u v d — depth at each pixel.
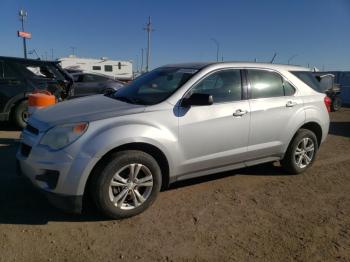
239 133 5.03
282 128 5.54
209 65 5.00
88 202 4.52
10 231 3.84
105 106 4.45
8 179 5.29
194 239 3.83
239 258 3.52
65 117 4.12
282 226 4.20
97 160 3.89
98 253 3.51
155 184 4.32
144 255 3.51
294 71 5.94
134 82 5.50
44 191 3.93
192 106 4.59
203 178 5.64
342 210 4.70
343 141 9.20
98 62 42.81
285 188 5.40
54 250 3.53
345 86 25.56
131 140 4.04
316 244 3.83
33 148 4.04
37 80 9.20
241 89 5.15
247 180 5.66
